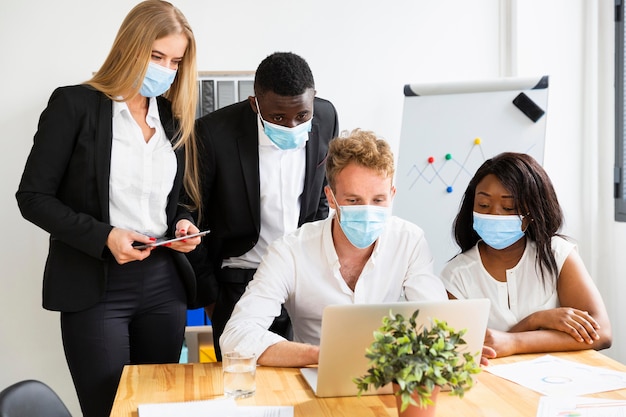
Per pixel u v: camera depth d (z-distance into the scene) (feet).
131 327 7.48
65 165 6.97
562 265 7.18
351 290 6.62
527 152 11.43
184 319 7.69
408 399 4.41
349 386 5.28
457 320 5.24
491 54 12.27
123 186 7.12
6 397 4.73
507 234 6.96
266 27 11.67
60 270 7.06
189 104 7.47
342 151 6.10
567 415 4.81
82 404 7.28
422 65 12.09
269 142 8.09
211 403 5.06
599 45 12.12
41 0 11.18
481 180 7.12
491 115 11.51
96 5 11.28
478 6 12.20
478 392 5.38
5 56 11.14
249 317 6.24
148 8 6.97
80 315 7.10
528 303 7.24
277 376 5.73
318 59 11.84
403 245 6.71
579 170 12.39
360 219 6.05
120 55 6.99
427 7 12.07
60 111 6.87
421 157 11.57
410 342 4.53
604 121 12.16
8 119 11.18
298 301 6.66
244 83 11.52
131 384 5.58
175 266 7.53
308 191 8.33
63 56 11.26
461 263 7.47
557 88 12.25
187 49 7.32
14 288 11.34
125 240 6.75
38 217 6.84
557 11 12.16
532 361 6.16
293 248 6.60
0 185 11.21
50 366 11.51
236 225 8.16
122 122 7.11
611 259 12.13
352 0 11.85
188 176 7.75
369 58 11.95
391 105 12.04
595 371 5.82
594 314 6.91
